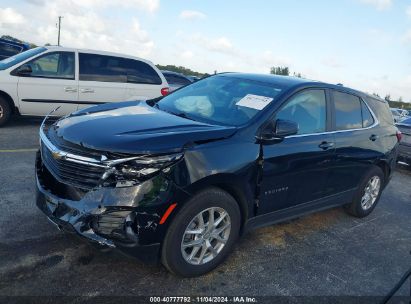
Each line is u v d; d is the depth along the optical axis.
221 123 3.65
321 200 4.52
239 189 3.38
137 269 3.31
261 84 4.24
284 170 3.76
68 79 8.43
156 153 2.85
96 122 3.31
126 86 9.02
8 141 7.03
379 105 5.59
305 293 3.36
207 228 3.25
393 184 7.97
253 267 3.65
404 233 5.17
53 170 3.14
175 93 4.67
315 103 4.31
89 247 3.54
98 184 2.83
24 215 4.05
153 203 2.84
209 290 3.19
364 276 3.82
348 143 4.63
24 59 8.15
